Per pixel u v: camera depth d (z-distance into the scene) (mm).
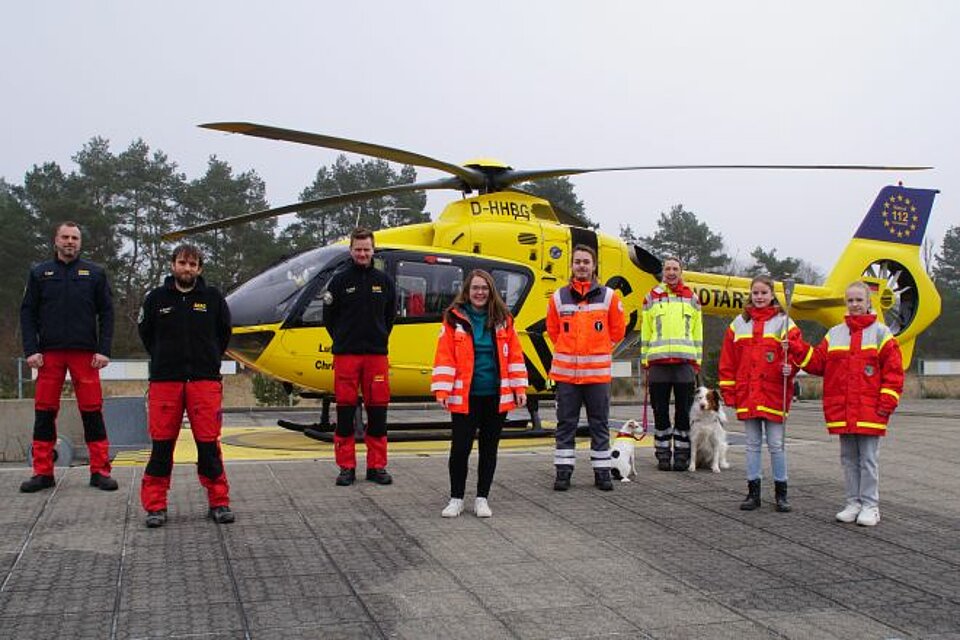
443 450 10547
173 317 6195
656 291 9086
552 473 8656
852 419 6500
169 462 6219
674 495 7598
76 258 7418
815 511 6988
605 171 12656
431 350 11359
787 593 4883
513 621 4359
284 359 10859
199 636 4113
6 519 6309
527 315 12000
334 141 10680
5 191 57625
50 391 7305
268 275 11336
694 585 5012
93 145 44531
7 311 39719
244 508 6816
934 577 5215
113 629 4184
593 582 5039
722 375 7371
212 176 44344
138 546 5656
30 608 4469
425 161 11609
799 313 17703
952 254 64000
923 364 30812
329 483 7883
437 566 5312
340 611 4480
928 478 8547
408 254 11375
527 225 12359
